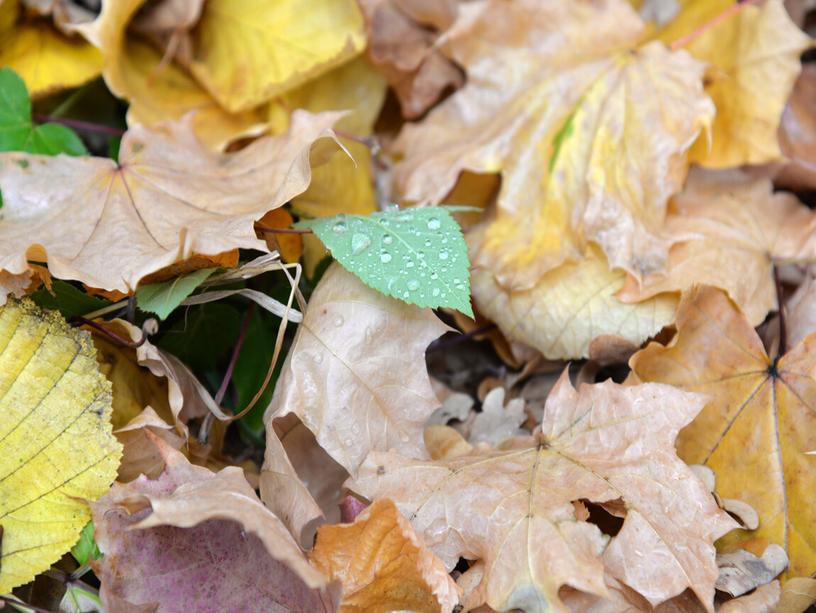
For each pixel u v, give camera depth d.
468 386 0.60
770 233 0.59
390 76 0.63
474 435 0.57
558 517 0.51
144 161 0.56
